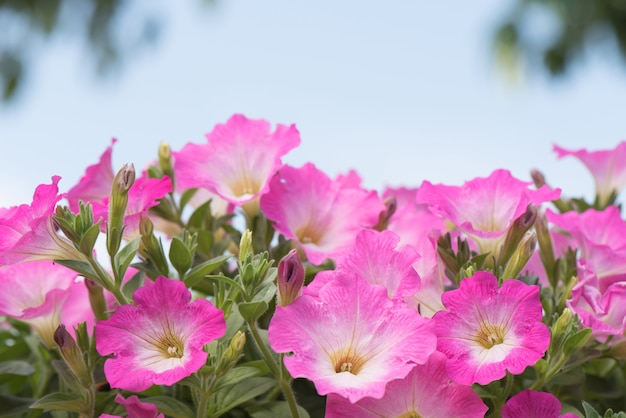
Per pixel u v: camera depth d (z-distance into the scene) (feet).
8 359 3.38
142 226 3.03
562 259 3.34
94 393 2.95
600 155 3.61
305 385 3.09
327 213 3.26
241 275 2.86
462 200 3.11
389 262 2.89
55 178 2.88
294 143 3.19
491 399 2.98
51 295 3.09
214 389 2.85
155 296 2.79
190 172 3.24
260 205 3.17
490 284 2.81
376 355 2.77
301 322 2.75
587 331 2.89
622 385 3.24
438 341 2.77
